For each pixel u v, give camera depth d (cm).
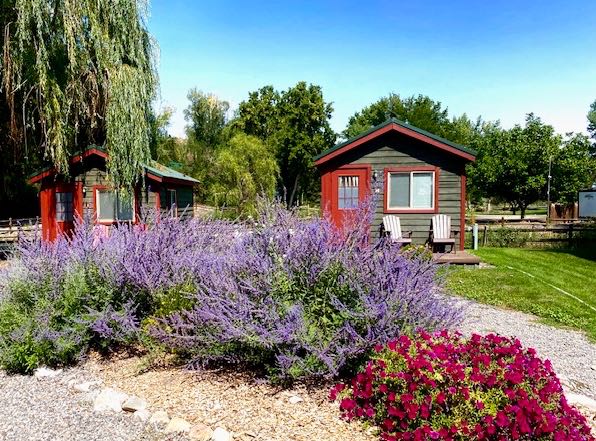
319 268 306
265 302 305
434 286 338
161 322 355
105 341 372
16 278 399
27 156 1123
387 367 248
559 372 366
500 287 686
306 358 288
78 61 997
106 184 1118
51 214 1138
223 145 2498
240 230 402
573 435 209
